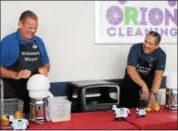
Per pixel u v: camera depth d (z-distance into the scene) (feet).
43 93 6.73
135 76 8.82
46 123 6.67
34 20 7.86
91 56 10.83
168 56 11.91
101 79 11.05
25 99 8.42
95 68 10.93
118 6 10.96
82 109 8.91
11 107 6.62
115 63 11.16
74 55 10.61
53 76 10.43
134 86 9.75
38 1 9.97
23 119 6.35
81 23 10.56
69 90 10.18
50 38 10.24
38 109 6.71
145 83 8.89
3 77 8.34
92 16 10.68
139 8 11.25
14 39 8.31
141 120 6.97
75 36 10.53
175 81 8.16
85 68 10.80
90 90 10.11
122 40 11.12
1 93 8.57
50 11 10.14
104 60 11.02
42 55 8.75
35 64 8.59
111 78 11.18
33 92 6.70
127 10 11.09
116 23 10.98
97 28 10.75
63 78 10.57
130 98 9.82
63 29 10.36
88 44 10.74
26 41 8.43
